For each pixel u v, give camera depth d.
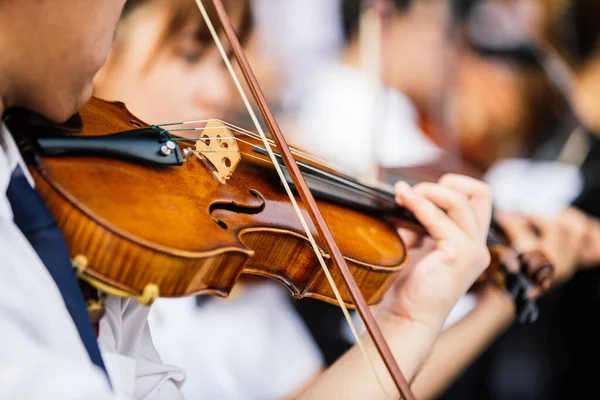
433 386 2.10
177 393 1.50
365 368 1.68
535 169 3.91
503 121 3.89
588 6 4.09
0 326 0.98
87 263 1.14
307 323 3.04
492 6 3.88
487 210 1.93
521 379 3.58
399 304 1.80
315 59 3.44
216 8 1.59
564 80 4.02
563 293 3.61
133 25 2.87
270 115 1.55
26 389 0.96
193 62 2.92
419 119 3.68
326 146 3.34
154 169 1.35
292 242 1.52
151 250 1.15
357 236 1.74
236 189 1.53
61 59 1.18
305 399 1.65
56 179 1.16
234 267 1.29
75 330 1.06
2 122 1.18
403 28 3.71
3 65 1.17
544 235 3.49
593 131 3.94
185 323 2.86
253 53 3.36
